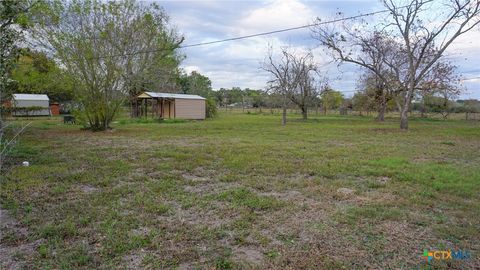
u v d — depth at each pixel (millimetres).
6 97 6805
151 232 3303
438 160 7785
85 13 14172
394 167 6746
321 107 45906
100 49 14648
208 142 11500
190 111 30203
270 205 4207
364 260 2750
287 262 2709
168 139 12555
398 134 15242
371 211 3967
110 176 5863
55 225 3480
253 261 2734
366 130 17531
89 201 4344
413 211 4012
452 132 16531
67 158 7809
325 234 3303
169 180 5613
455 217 3814
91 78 14977
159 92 28375
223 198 4531
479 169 6570
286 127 19562
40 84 13977
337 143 11320
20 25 9547
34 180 5477
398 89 20203
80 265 2650
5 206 4137
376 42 20359
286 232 3359
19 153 8250
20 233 3305
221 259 2754
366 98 30312
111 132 15633
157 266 2639
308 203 4336
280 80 24469
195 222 3627
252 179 5711
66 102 38875
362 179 5773
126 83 15867
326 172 6250
